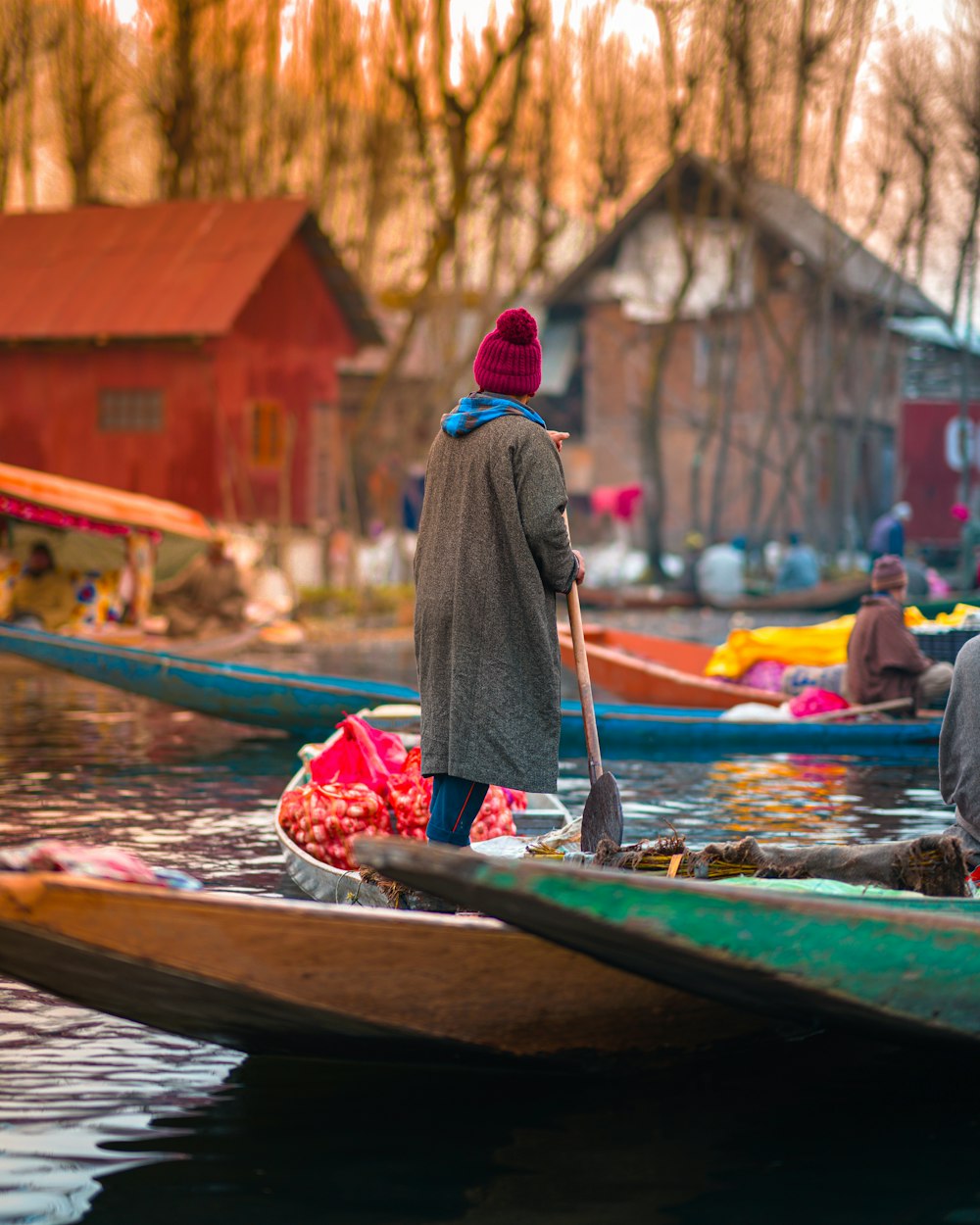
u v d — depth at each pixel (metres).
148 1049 4.41
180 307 28.16
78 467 29.00
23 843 7.26
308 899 5.98
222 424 28.33
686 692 13.20
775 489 43.41
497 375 5.09
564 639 13.98
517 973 3.78
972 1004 3.78
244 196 34.50
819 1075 4.25
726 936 3.53
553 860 4.88
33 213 31.64
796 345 38.12
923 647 12.63
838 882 4.43
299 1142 3.71
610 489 38.69
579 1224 3.25
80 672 11.87
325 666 18.30
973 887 4.71
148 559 19.78
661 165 37.44
